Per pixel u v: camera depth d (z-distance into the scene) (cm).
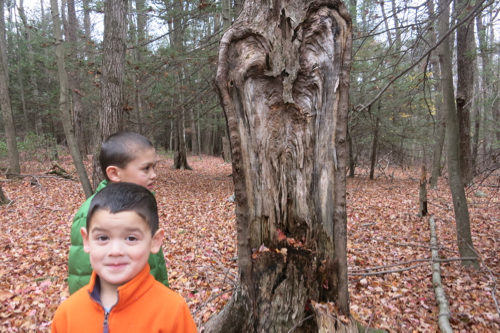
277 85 172
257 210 176
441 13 364
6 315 286
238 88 170
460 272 397
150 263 153
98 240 96
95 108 1438
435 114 1108
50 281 356
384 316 293
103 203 96
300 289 174
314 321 170
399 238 545
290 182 175
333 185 168
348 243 519
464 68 860
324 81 166
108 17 681
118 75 693
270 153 174
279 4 167
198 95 816
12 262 410
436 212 732
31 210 671
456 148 414
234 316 183
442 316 284
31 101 1725
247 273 177
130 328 98
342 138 166
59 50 549
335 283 171
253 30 169
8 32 1670
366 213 724
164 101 872
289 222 176
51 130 2220
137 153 141
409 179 1291
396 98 882
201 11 776
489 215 675
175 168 1670
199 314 284
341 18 166
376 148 1220
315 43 167
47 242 488
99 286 103
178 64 776
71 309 102
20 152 1359
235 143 169
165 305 103
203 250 472
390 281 377
